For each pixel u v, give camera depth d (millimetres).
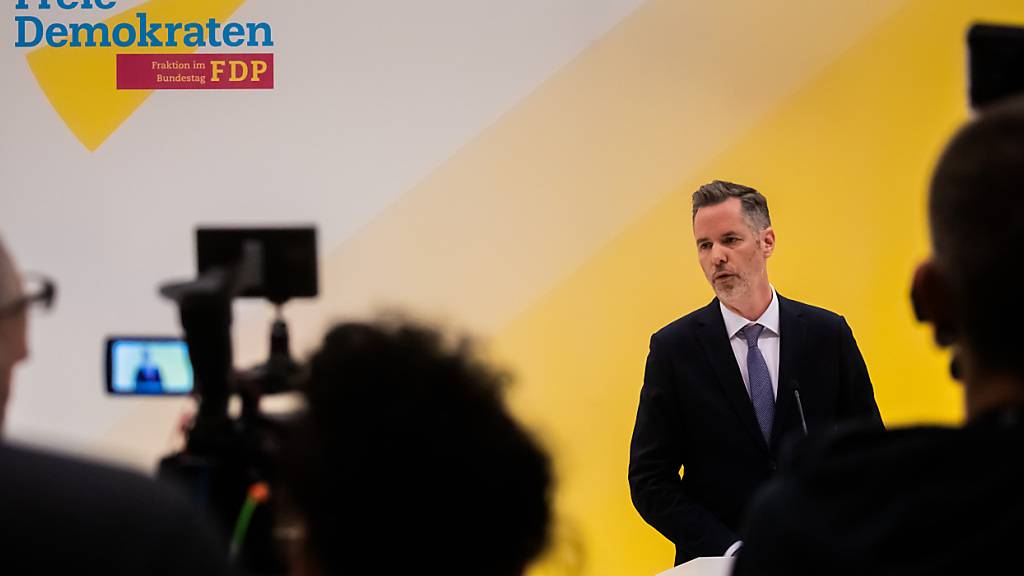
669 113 6328
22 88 6305
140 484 1309
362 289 6344
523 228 6363
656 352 4316
